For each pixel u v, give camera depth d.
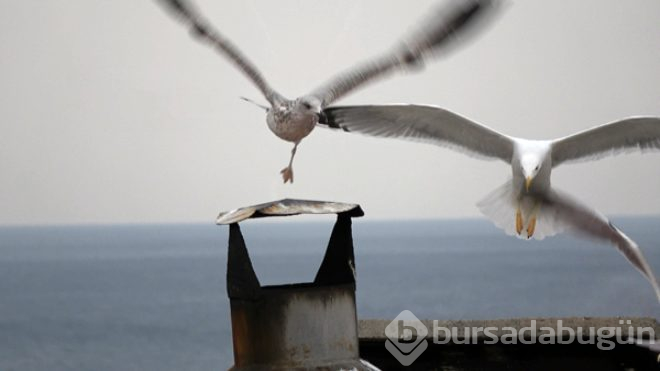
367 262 108.50
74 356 44.69
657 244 96.19
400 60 5.79
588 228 8.13
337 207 6.02
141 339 48.28
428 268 94.69
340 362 5.90
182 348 45.38
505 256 113.12
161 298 67.38
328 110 7.79
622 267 86.12
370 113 8.02
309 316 5.88
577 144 8.41
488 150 8.43
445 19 5.75
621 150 8.52
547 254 112.56
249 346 5.91
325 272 6.18
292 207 5.98
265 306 5.85
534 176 7.94
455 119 8.20
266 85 6.00
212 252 141.88
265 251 136.88
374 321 8.20
